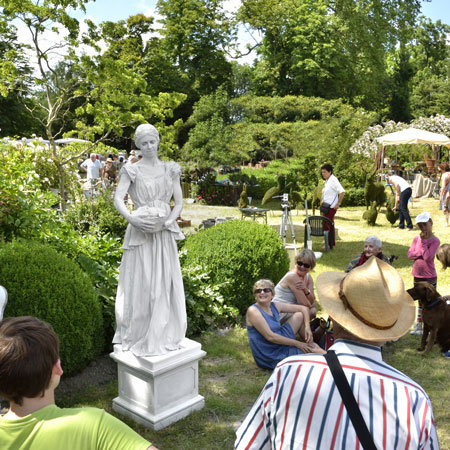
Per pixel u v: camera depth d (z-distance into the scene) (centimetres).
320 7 4069
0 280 444
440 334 559
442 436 405
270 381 165
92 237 663
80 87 1271
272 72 4294
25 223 607
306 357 165
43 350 140
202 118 3094
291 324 536
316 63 3912
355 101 4341
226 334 627
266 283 521
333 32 4072
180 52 4297
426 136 1764
